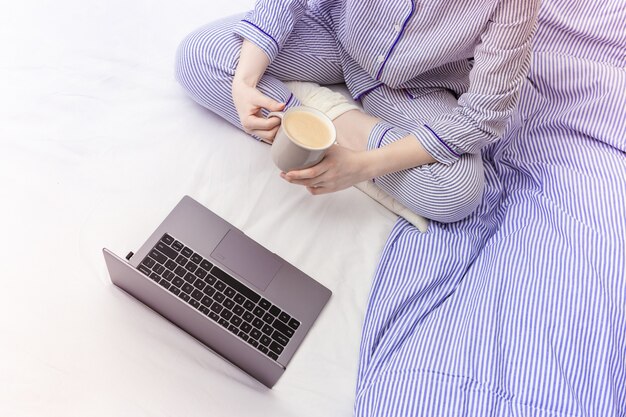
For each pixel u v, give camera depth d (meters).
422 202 1.28
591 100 1.40
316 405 1.10
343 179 1.18
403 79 1.32
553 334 1.11
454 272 1.25
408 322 1.17
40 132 1.26
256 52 1.25
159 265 1.14
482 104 1.17
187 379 1.04
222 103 1.31
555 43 1.48
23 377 0.98
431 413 1.04
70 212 1.18
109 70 1.38
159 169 1.27
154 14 1.49
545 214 1.29
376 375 1.11
